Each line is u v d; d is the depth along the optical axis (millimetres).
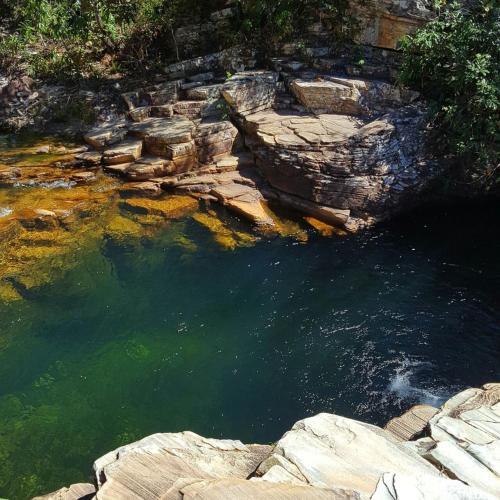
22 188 11914
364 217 11719
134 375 8016
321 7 14219
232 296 9609
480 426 4062
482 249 11070
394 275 10289
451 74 11820
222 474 3270
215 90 13875
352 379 8062
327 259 10633
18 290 9344
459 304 9594
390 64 13422
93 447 6918
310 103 13031
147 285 9727
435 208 12391
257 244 10906
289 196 11906
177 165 12477
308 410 7551
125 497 2986
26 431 7125
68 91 15172
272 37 14570
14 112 14984
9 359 8195
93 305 9234
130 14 15453
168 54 16391
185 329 8883
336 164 11492
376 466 3279
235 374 8102
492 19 11547
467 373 8188
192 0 15945
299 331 8938
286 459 3277
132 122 13844
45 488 6371
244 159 12852
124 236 10781
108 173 12625
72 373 8016
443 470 3439
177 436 3684
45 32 15000
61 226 10820
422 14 12648
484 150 11344
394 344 8711
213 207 11766
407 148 11984
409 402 7672
